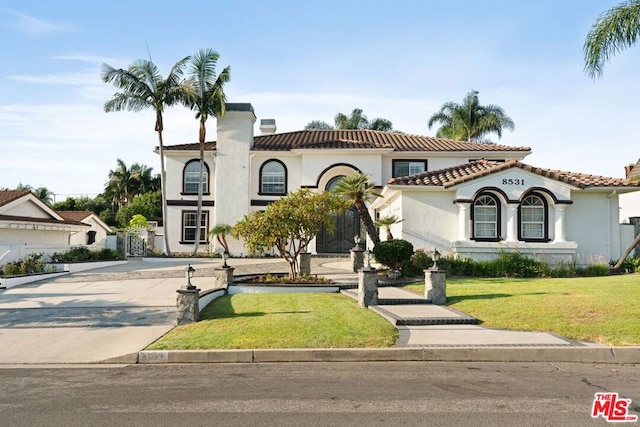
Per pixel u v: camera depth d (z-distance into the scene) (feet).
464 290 43.42
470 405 18.30
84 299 44.14
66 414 17.69
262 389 20.59
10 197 73.72
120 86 84.38
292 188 93.09
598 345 26.50
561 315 32.37
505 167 59.72
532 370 23.57
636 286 42.22
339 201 49.75
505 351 25.85
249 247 48.14
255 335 28.96
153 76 85.61
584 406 18.19
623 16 50.24
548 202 60.49
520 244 59.21
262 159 93.91
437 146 94.07
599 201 61.52
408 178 63.46
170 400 19.24
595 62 51.98
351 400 18.99
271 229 46.78
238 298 41.68
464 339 28.14
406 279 52.39
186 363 25.67
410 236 61.26
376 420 16.79
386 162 91.86
